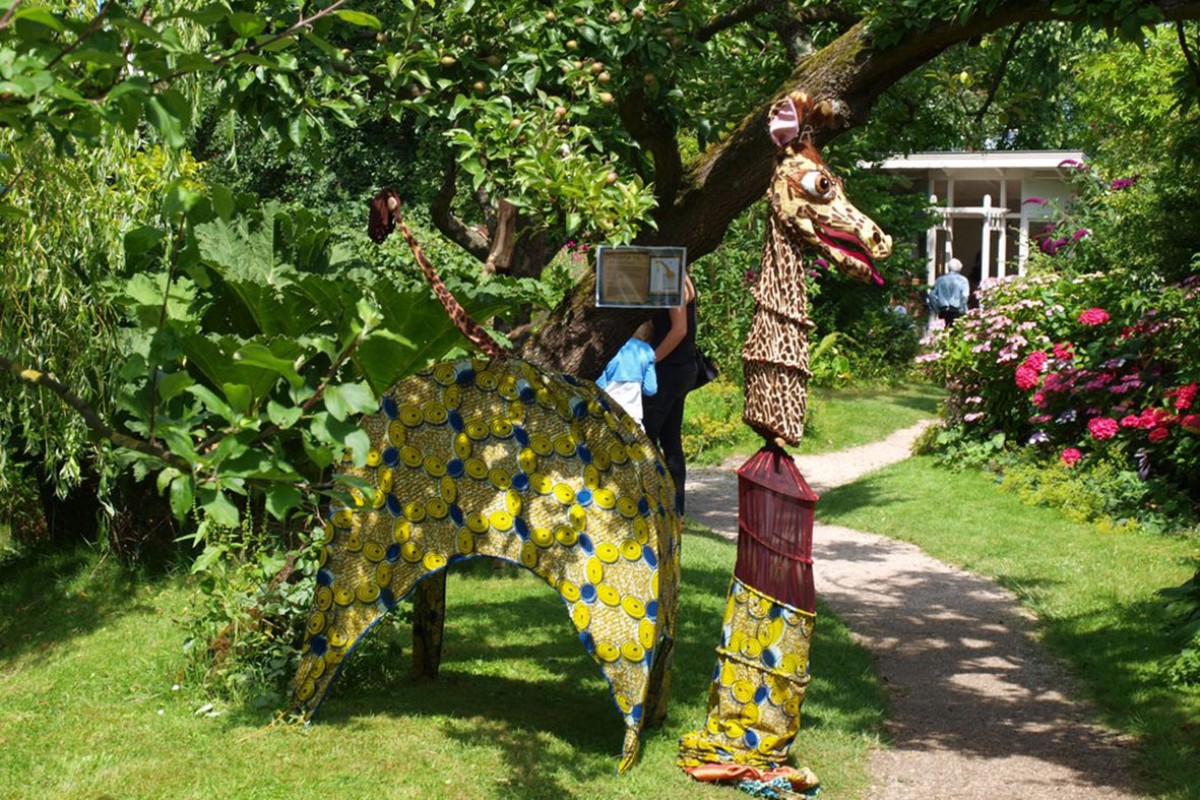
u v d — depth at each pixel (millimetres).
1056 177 25859
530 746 5035
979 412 13680
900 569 9484
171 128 2424
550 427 4926
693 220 6027
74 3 4531
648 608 4793
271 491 2412
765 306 4746
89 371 7641
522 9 5875
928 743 5590
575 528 4852
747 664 4762
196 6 6480
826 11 6613
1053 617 7836
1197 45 6812
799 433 4758
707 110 7312
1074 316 13305
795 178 4641
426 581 5812
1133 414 11656
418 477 5027
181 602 7535
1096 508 10750
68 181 3137
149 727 5168
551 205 5438
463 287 5355
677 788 4664
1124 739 5613
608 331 6133
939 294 23609
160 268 5781
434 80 5816
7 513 9922
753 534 4770
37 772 4617
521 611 7473
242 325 5988
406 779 4605
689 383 8805
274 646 5742
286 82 4715
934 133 9938
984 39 8562
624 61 6035
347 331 2537
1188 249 13312
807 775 4762
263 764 4719
